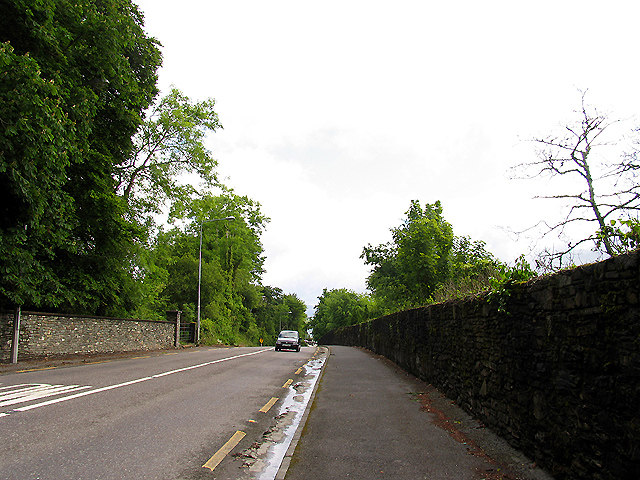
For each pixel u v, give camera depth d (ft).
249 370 49.06
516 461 16.71
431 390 33.78
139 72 78.02
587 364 13.19
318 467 16.17
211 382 37.68
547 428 15.55
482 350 23.02
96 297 69.56
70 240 57.21
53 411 23.26
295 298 369.09
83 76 59.31
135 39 67.46
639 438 10.78
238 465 16.65
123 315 81.92
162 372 42.88
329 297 313.73
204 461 16.74
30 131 42.39
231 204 171.53
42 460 15.61
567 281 14.46
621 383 11.60
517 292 18.49
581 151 23.68
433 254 58.80
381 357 69.26
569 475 13.91
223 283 155.63
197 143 95.66
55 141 45.47
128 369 44.52
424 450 18.28
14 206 48.14
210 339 120.57
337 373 46.03
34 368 43.73
